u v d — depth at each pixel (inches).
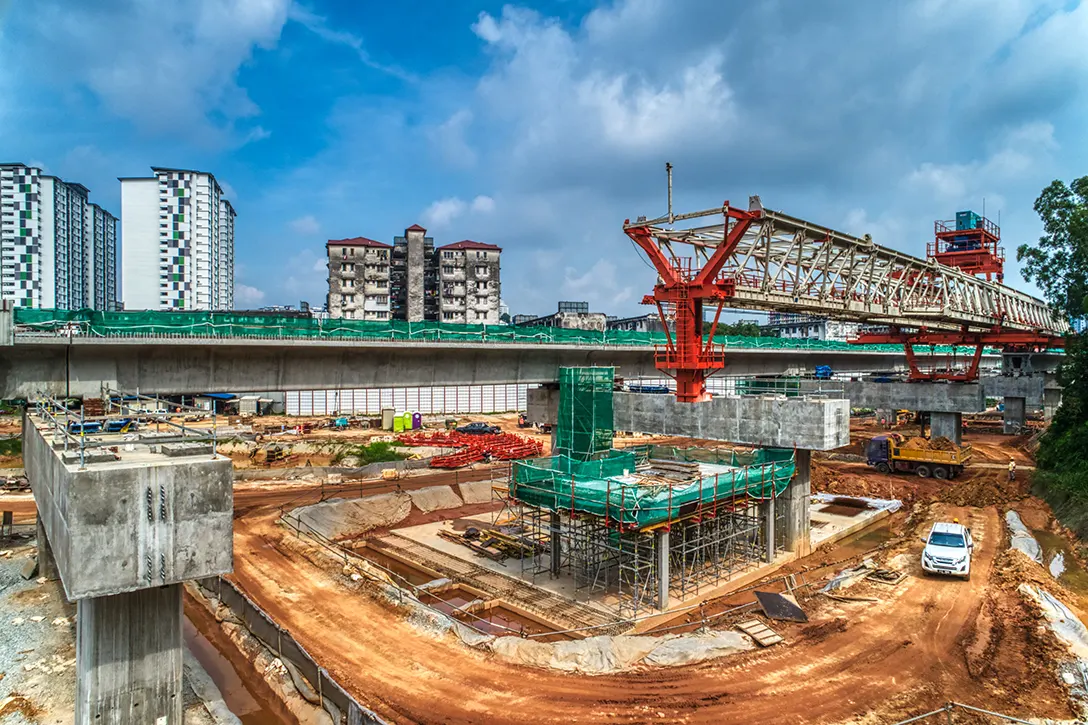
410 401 3491.6
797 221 1163.9
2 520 1278.3
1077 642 762.8
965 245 2284.7
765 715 649.6
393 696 694.5
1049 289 2033.7
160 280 5305.1
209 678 752.3
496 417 3496.6
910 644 799.7
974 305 1884.8
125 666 550.6
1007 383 2738.7
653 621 934.4
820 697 681.0
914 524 1454.2
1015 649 773.3
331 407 3319.4
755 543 1244.5
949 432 2079.2
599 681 723.4
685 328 1282.0
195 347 1119.0
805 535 1295.5
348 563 1127.0
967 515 1465.3
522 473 1117.7
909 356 2144.4
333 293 4210.1
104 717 543.2
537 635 842.2
